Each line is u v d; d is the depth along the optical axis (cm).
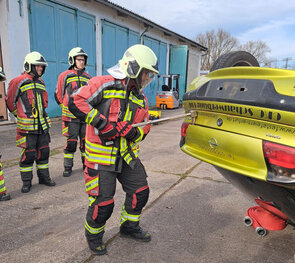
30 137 370
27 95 362
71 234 279
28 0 905
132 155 238
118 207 338
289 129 173
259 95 188
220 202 358
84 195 374
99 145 226
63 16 1048
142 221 306
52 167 493
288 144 173
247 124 199
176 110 1570
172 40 2027
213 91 226
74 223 301
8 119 893
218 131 222
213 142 226
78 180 432
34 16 933
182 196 374
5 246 257
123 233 272
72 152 447
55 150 605
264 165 188
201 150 243
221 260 244
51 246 258
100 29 1272
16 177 438
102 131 215
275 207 224
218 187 408
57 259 240
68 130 437
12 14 859
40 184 412
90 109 212
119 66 225
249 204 353
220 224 304
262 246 266
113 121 223
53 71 1027
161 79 1908
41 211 327
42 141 390
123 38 1466
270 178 182
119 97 222
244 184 224
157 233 283
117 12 1370
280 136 178
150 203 350
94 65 1255
